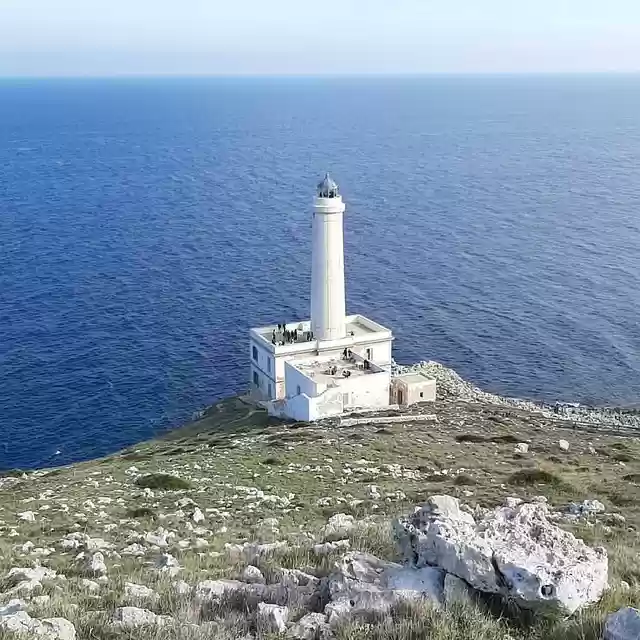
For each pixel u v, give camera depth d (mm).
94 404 91312
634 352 106438
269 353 81125
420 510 19078
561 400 92000
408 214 197375
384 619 14844
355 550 21609
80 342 110250
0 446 81125
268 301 130500
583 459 52938
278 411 74438
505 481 42969
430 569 16797
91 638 14977
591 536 27672
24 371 99688
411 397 76250
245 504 36312
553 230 177375
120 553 25844
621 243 163750
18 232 179125
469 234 175875
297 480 42688
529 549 16500
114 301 129125
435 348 108938
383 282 140250
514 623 15117
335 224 80688
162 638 14812
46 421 86875
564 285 136250
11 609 16891
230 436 65688
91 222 191375
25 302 127375
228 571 21078
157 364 103250
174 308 126312
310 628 14930
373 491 39031
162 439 75625
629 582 19125
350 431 60500
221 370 101875
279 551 22797
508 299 129625
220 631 15125
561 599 14812
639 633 13117
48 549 26875
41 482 46750
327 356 80688
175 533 29766
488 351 107625
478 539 16734
